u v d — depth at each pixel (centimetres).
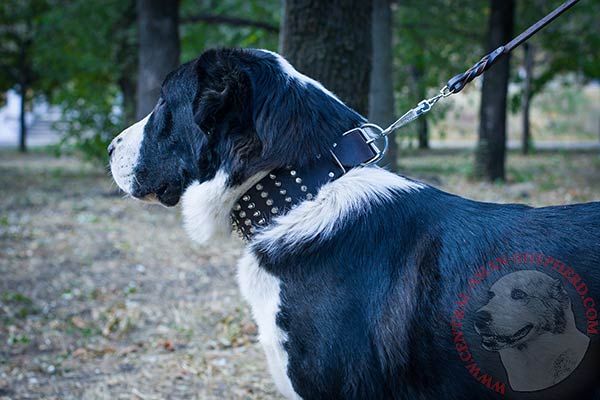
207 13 1266
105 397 373
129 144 234
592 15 1389
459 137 3244
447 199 200
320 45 412
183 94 216
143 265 648
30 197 1057
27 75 2141
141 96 1005
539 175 1334
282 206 205
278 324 196
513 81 1667
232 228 219
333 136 207
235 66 205
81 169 1534
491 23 1166
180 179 224
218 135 206
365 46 424
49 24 1351
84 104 1279
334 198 199
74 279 600
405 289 184
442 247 186
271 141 200
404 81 1359
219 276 613
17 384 391
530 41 1398
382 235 192
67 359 431
